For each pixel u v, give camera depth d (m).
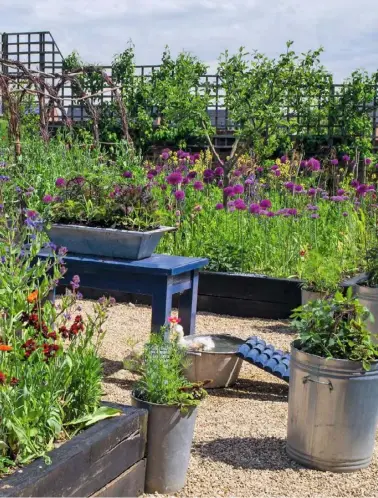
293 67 10.80
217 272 7.15
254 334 6.38
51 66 17.45
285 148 14.30
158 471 3.30
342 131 14.38
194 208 8.10
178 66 12.95
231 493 3.38
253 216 8.41
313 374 3.59
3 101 8.73
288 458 3.78
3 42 17.77
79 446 2.78
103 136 15.48
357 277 6.77
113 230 5.04
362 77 14.27
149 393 3.32
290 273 7.54
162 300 4.96
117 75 15.70
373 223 8.07
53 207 5.30
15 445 2.79
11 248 3.66
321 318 3.67
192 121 12.23
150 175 8.87
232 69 10.85
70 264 5.16
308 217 8.43
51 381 3.01
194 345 4.89
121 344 5.79
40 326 3.35
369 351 3.55
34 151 9.02
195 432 4.10
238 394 4.80
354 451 3.61
